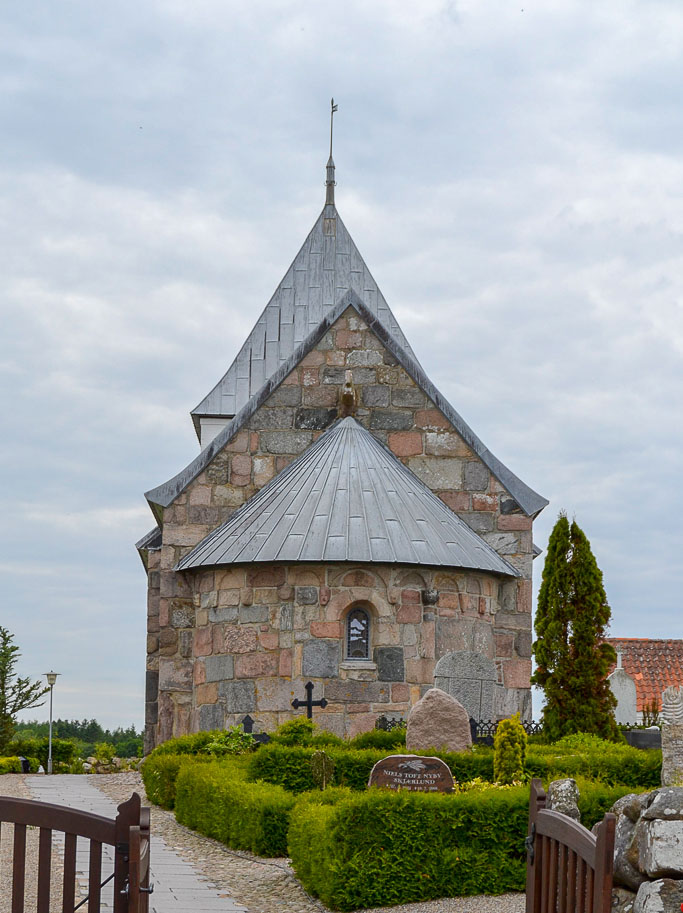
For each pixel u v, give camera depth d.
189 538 23.17
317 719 20.53
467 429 23.89
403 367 24.06
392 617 20.91
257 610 21.22
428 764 13.48
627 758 14.97
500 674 22.56
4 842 12.49
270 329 31.45
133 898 6.75
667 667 35.41
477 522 23.53
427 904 10.76
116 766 27.02
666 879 7.69
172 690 22.59
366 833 10.84
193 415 30.34
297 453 23.66
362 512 21.48
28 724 64.50
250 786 13.86
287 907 10.66
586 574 21.53
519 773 14.41
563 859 7.37
